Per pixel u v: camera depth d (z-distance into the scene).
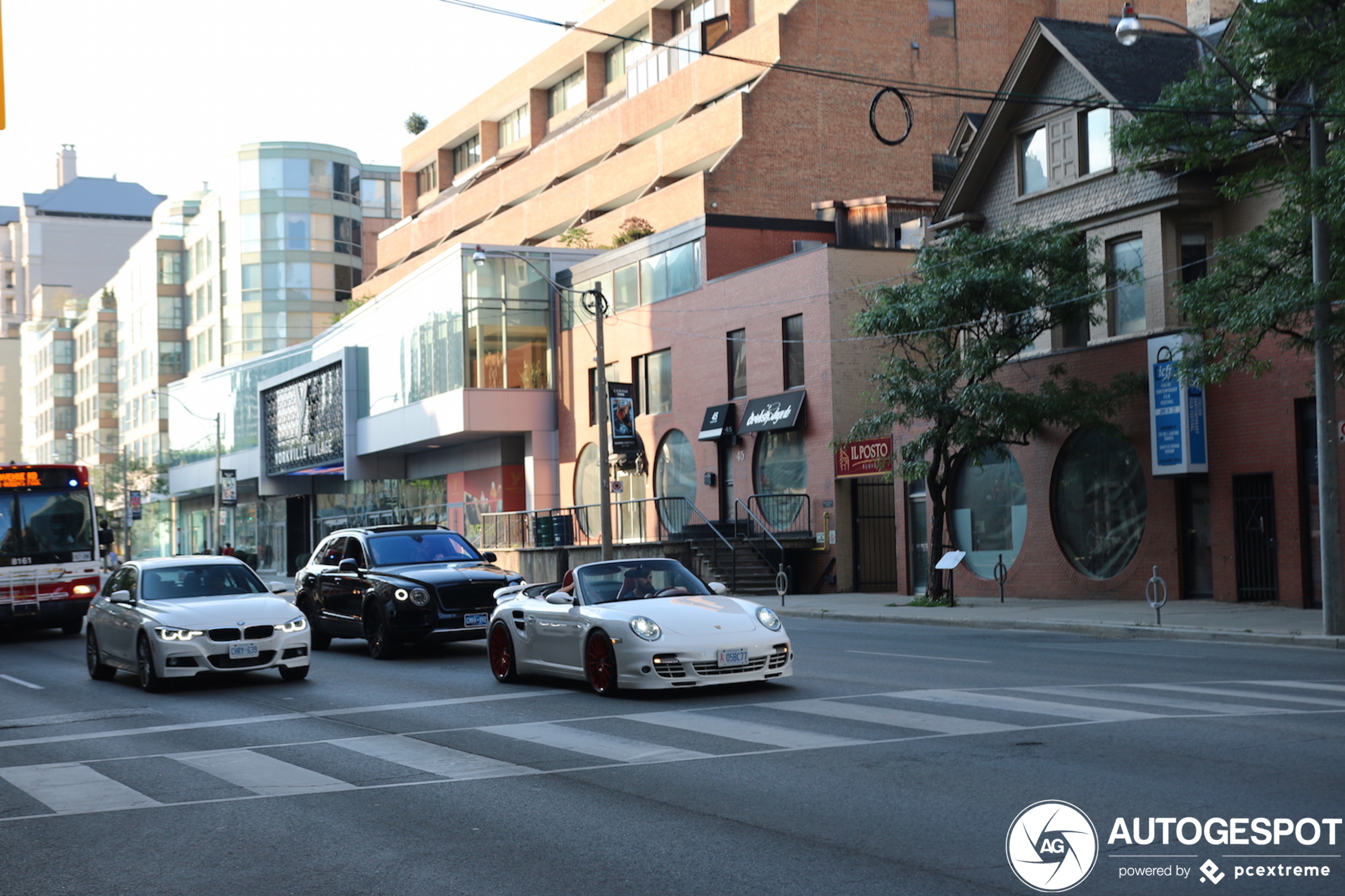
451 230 75.69
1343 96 18.56
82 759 11.66
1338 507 19.73
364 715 13.83
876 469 34.69
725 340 40.47
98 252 151.75
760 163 50.50
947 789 8.70
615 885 6.76
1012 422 27.08
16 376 153.25
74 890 7.16
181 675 16.61
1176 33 30.31
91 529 27.83
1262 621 21.89
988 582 32.03
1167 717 11.34
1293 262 20.61
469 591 20.06
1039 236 27.48
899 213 44.19
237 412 77.56
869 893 6.43
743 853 7.29
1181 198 26.47
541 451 50.38
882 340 36.41
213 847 7.99
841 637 22.41
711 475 41.00
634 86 63.47
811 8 51.53
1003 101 30.84
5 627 28.52
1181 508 27.03
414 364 54.34
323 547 22.88
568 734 11.78
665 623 13.83
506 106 75.81
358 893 6.84
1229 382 25.83
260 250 86.06
